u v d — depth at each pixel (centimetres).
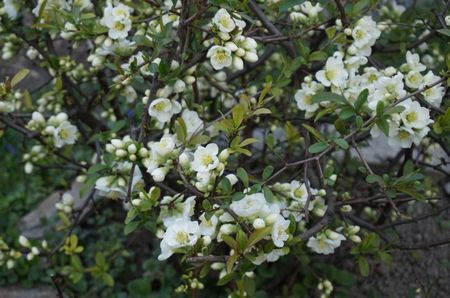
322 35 116
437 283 133
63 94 118
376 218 129
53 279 109
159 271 130
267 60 128
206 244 81
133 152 87
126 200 89
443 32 91
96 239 139
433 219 140
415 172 90
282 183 100
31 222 144
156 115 92
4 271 131
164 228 89
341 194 107
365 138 111
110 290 132
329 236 92
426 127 88
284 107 121
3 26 110
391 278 135
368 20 97
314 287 125
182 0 90
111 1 107
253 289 95
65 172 154
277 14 104
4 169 157
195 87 103
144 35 95
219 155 82
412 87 93
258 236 77
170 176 101
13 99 101
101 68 109
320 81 93
